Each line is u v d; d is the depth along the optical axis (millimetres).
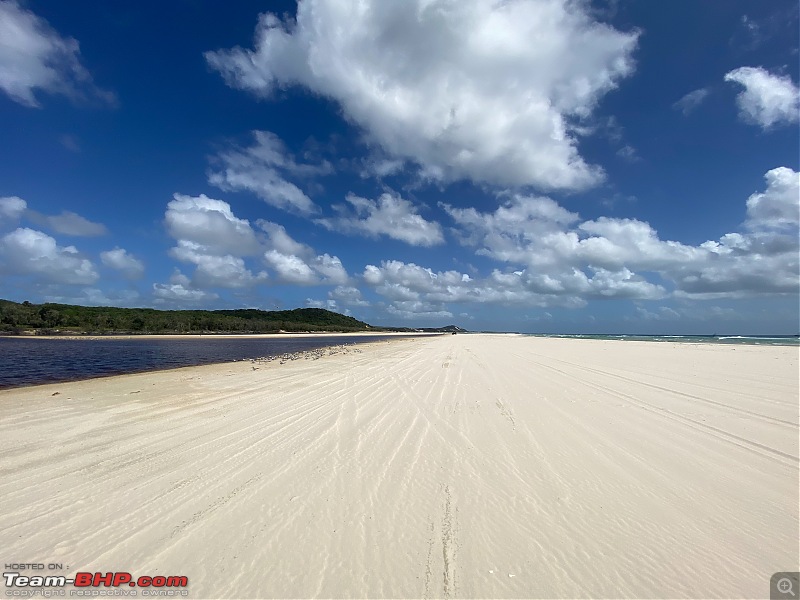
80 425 8172
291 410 9422
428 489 5043
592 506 4582
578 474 5473
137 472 5621
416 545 3840
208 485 5180
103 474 5555
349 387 12750
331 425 8023
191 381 14766
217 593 3195
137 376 16578
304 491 4992
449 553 3711
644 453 6250
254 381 14570
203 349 37375
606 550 3748
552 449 6465
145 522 4266
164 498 4812
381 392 11695
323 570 3477
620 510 4484
